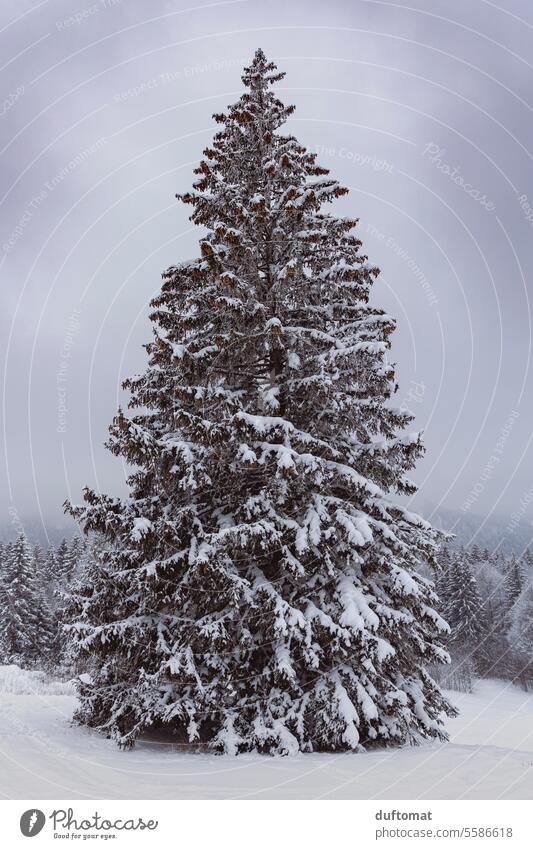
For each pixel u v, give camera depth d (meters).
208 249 10.02
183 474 9.34
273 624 8.38
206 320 10.90
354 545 9.17
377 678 8.69
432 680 10.27
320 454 10.01
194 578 8.58
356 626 8.19
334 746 8.27
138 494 10.88
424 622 9.88
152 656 9.23
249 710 8.88
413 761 7.38
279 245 11.40
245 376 11.29
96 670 9.94
